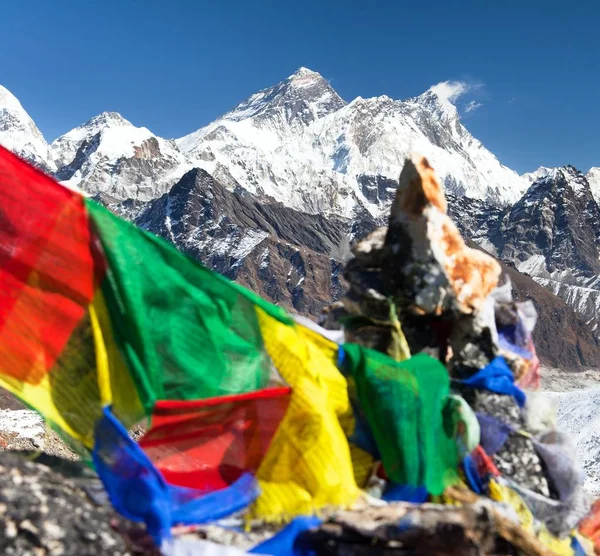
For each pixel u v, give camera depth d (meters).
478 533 1.97
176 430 2.09
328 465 2.06
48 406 2.06
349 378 2.18
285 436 2.09
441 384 2.20
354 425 2.18
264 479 2.08
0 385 2.05
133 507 1.95
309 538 1.99
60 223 2.10
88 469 2.07
